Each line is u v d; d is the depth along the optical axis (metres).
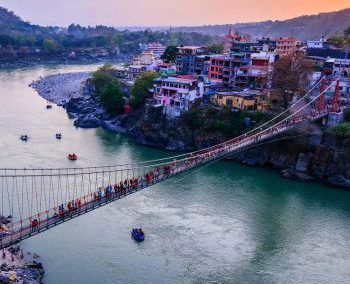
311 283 52.56
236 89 112.56
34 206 65.94
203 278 52.66
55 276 50.72
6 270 48.28
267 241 61.69
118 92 122.94
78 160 90.38
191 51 139.12
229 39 168.88
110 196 52.75
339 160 83.94
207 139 99.06
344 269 55.66
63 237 59.84
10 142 101.25
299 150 89.00
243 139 82.38
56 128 116.56
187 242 60.50
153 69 150.38
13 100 151.38
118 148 101.00
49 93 164.88
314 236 63.56
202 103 106.00
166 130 102.81
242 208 71.75
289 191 80.19
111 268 53.22
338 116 90.00
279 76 99.88
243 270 54.75
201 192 77.81
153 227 64.12
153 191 77.50
